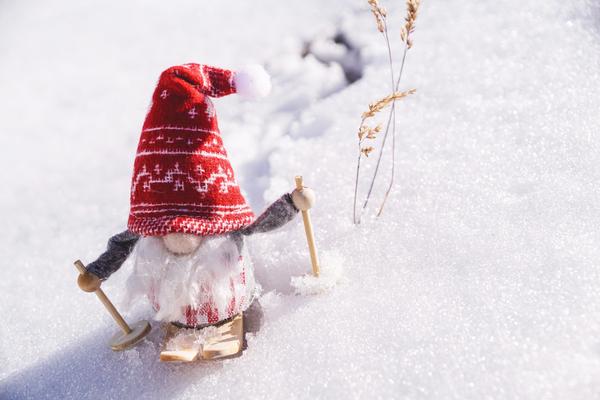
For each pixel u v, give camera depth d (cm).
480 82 61
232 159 63
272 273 54
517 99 59
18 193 66
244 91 46
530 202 52
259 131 66
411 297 48
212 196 45
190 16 84
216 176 45
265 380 47
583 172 53
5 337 54
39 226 62
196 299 47
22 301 56
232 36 77
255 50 73
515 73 61
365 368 45
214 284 47
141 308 54
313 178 59
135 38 83
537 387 42
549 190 52
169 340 49
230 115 68
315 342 47
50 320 55
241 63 72
